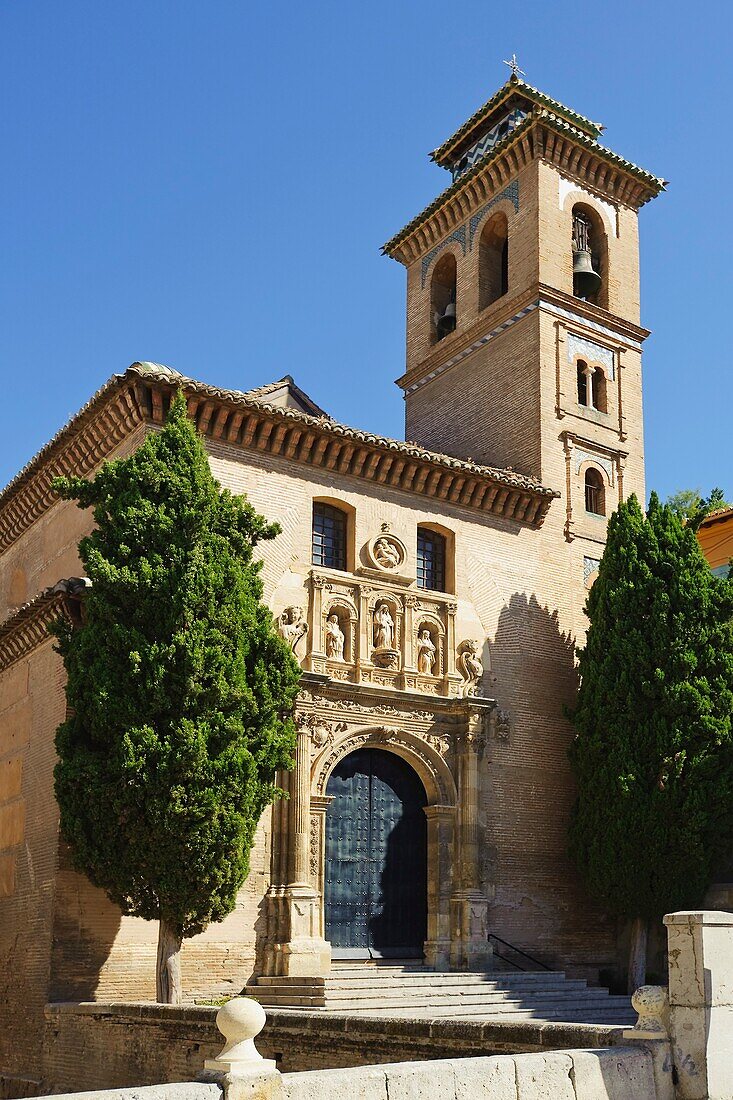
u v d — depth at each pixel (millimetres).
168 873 21969
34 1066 23531
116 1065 20719
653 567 30859
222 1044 18266
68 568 30172
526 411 35531
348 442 29938
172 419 24938
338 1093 10008
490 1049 14805
